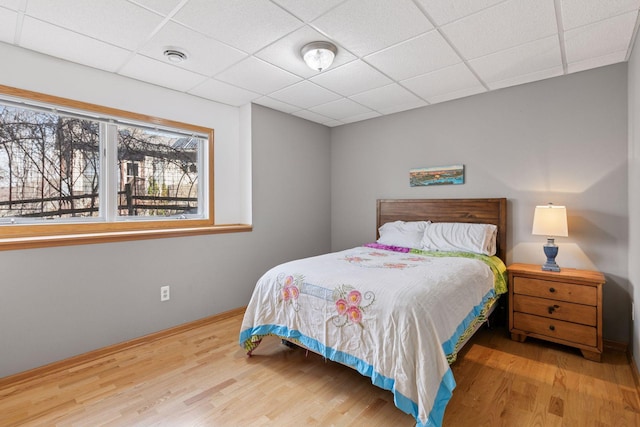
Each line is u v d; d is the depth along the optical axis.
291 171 4.03
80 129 2.64
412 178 3.80
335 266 2.48
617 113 2.58
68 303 2.33
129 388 2.03
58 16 1.92
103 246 2.50
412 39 2.21
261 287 2.44
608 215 2.62
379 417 1.75
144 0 1.78
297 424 1.70
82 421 1.72
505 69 2.69
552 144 2.88
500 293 2.75
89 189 2.69
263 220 3.70
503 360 2.39
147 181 3.05
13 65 2.26
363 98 3.41
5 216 2.32
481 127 3.29
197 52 2.39
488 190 3.26
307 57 2.35
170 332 2.88
